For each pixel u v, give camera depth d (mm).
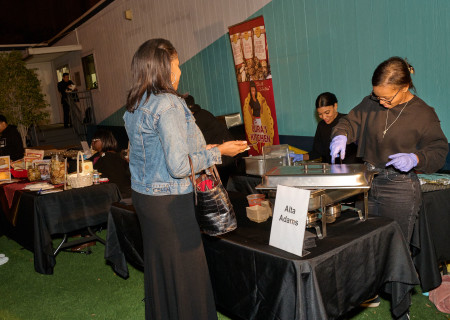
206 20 5871
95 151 4398
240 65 5363
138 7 7574
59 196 3342
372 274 1746
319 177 1656
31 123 10273
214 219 1698
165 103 1569
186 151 1581
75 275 3363
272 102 5000
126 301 2832
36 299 2988
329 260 1558
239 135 5531
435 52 3299
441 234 2430
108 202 3582
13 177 4328
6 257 3883
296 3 4445
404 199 2006
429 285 2355
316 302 1490
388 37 3629
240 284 1786
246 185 3270
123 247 2686
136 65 1622
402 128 1958
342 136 2139
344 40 4039
